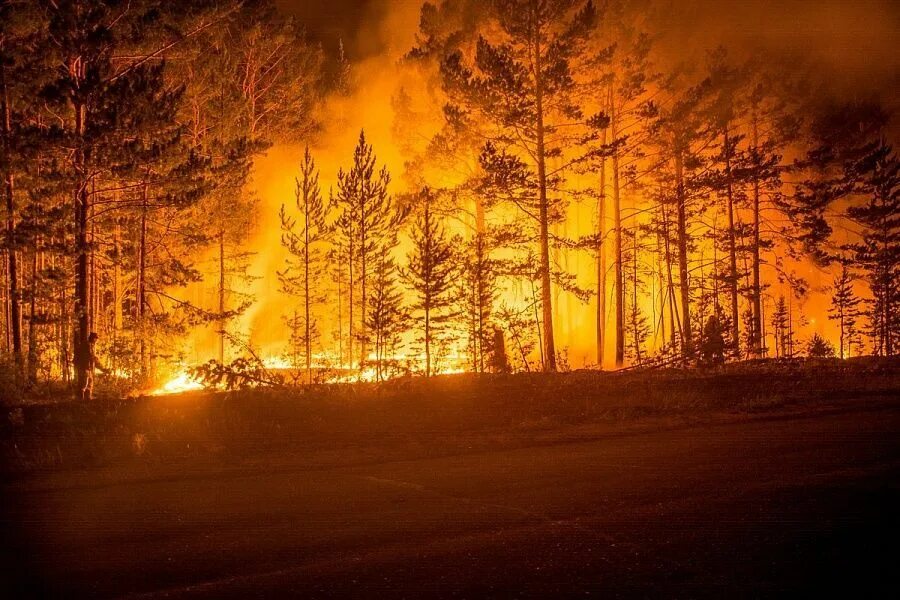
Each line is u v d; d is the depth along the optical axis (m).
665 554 6.34
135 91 22.08
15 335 25.11
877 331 39.00
